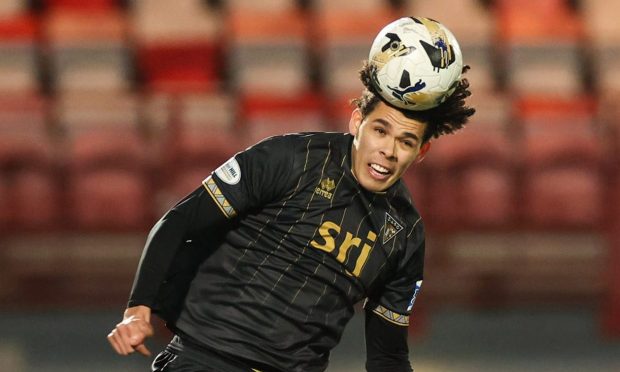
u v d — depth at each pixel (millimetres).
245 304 9312
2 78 26859
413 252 9648
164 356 9547
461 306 24719
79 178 24547
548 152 25734
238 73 27781
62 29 27750
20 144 24641
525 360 22281
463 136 25531
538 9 29406
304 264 9312
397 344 10094
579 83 28422
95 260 23891
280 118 25938
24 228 24172
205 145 24922
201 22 28656
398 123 8992
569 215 25219
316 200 9250
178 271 9523
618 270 24578
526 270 24812
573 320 24750
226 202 9133
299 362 9430
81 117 25250
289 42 28109
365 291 9602
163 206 24312
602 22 29328
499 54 28375
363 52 27766
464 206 24984
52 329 23031
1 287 23594
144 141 25031
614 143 25438
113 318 23750
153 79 27906
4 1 28250
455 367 21609
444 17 28906
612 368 22062
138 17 28500
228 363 9305
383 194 9391
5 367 20734
